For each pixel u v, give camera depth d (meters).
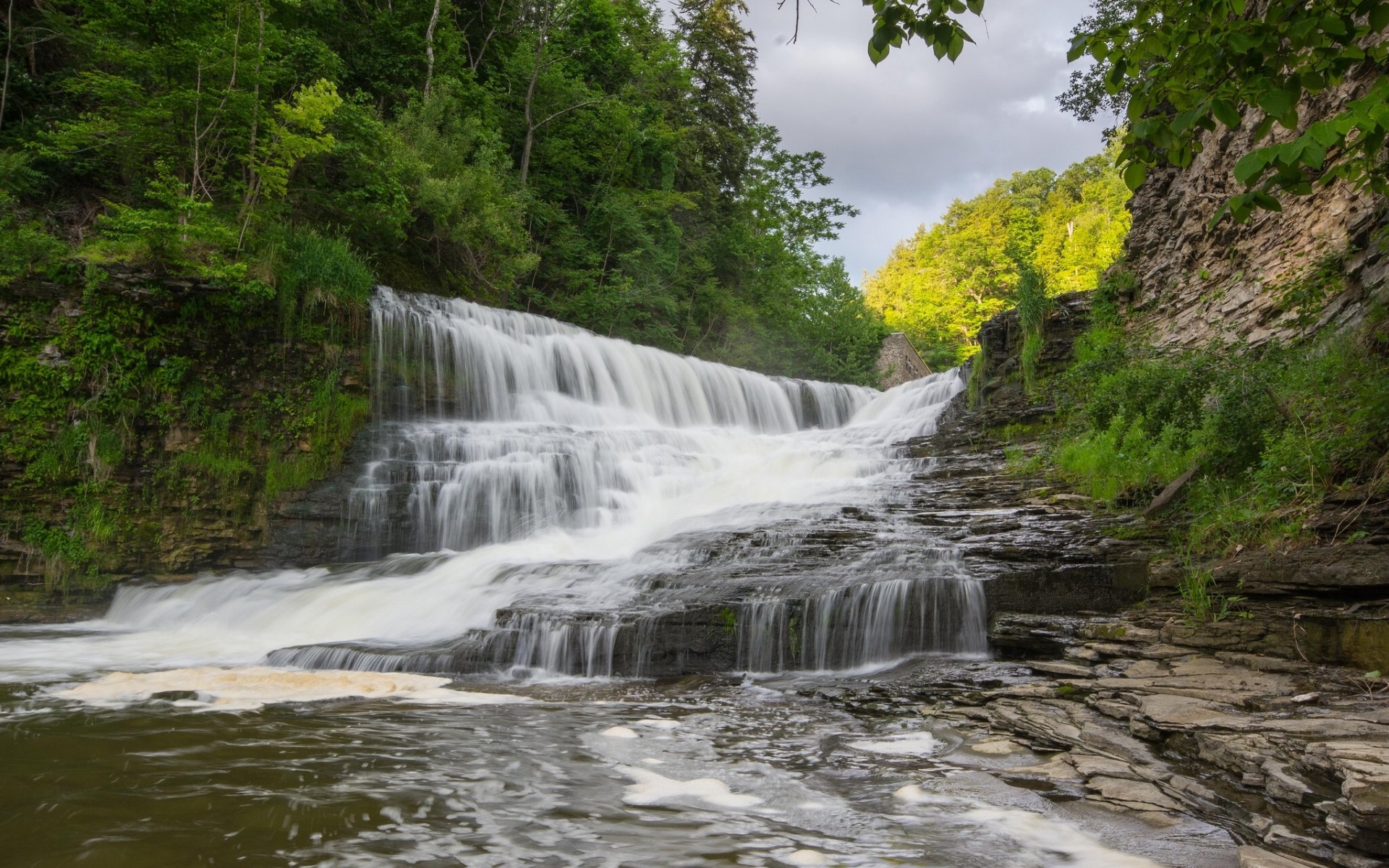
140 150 16.80
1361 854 3.51
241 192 17.17
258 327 14.85
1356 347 8.93
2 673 8.25
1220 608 7.16
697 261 34.25
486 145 24.83
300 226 17.11
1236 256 13.70
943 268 76.12
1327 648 6.10
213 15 16.39
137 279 13.69
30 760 5.01
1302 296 10.40
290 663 8.82
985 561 9.24
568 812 4.23
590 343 20.98
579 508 15.38
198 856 3.57
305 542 14.24
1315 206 11.70
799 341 42.50
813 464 16.25
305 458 14.77
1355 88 10.68
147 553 13.38
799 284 46.22
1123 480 10.91
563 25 32.44
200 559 13.74
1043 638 7.91
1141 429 11.10
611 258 31.19
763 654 8.45
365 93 21.36
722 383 24.09
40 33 18.22
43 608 12.45
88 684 7.38
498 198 23.95
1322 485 7.56
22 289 12.93
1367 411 7.43
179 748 5.32
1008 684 7.09
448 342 17.53
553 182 29.89
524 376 19.00
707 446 18.41
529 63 29.28
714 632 8.48
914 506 12.21
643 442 17.41
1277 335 11.47
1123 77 5.39
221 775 4.75
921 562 9.37
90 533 12.95
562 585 10.47
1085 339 17.06
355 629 10.49
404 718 6.32
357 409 15.53
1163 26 5.22
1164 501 9.46
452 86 25.09
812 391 26.47
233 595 12.38
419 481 14.74
